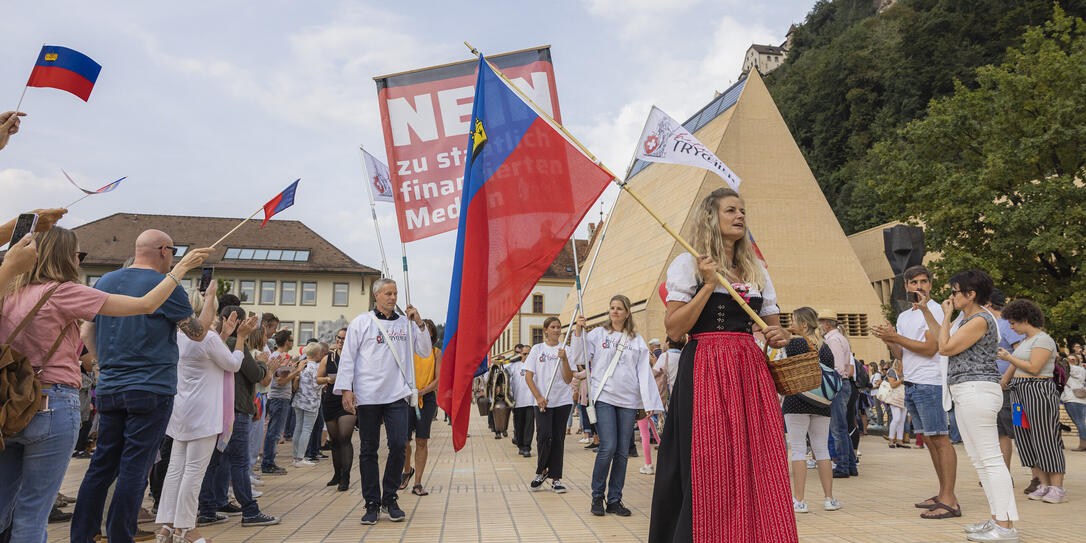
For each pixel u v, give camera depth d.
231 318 5.26
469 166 5.73
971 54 50.25
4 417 3.08
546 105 6.82
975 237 24.09
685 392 3.17
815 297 30.48
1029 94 23.39
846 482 8.45
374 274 54.22
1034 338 7.04
